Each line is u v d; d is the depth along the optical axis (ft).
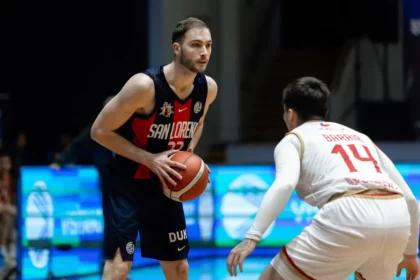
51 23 81.05
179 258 25.64
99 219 44.96
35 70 81.05
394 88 83.66
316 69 88.58
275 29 94.63
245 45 84.99
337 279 20.94
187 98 24.17
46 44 81.10
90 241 44.73
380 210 20.54
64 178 44.47
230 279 41.22
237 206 51.34
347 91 79.71
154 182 24.82
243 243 20.27
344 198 20.61
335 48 98.99
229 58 78.89
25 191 43.42
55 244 43.88
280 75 87.81
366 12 89.76
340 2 97.91
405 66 84.02
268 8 91.45
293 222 51.26
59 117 81.66
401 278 40.45
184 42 23.21
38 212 43.60
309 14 99.40
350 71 81.05
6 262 46.80
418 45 84.28
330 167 21.16
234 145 71.87
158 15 67.97
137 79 23.17
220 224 51.34
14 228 47.88
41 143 81.00
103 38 81.66
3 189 48.44
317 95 22.58
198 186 23.52
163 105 23.63
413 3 84.99
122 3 81.56
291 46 100.22
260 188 51.13
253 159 71.31
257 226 20.26
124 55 81.71
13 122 80.43
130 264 24.11
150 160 23.43
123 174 24.68
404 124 79.00
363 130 79.00
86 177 45.09
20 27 80.59
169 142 24.52
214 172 51.57
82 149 40.93
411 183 50.31
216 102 78.43
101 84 81.92
